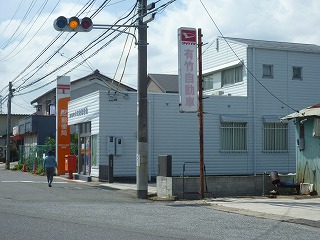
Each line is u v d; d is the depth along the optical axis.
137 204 16.00
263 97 29.34
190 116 27.77
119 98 26.53
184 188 17.86
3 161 60.94
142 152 18.17
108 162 25.94
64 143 32.75
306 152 18.84
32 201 16.25
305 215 13.03
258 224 11.56
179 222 11.75
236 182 18.77
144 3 18.09
